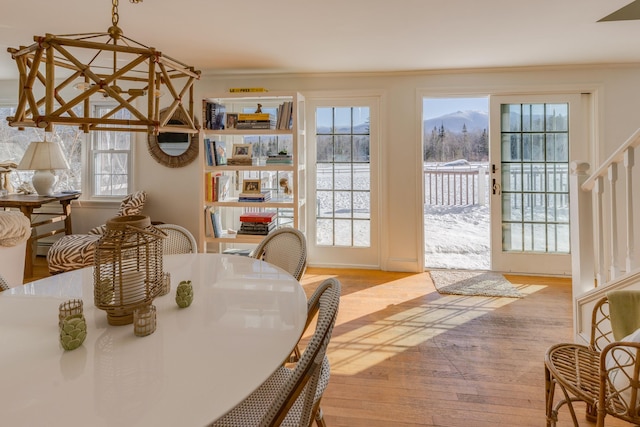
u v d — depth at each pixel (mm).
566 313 2949
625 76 3666
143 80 1313
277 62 3605
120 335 1035
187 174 4293
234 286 1447
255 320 1137
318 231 4316
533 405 1837
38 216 4598
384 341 2516
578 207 2268
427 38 2949
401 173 4043
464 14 2496
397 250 4109
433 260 4758
